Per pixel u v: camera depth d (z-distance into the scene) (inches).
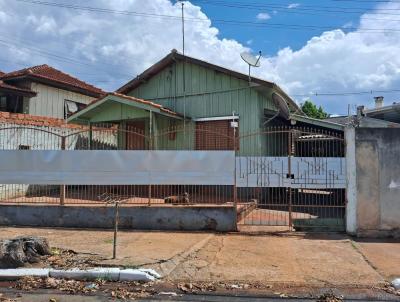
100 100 555.8
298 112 677.9
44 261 274.1
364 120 668.7
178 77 612.4
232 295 222.7
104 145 608.7
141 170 399.5
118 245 319.6
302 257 293.3
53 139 558.6
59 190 453.1
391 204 358.9
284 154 603.8
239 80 561.6
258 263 278.1
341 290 229.8
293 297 219.6
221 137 572.1
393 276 252.4
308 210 423.2
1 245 267.4
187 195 420.8
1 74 830.5
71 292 227.5
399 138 361.7
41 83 777.6
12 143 501.0
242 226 391.9
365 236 359.9
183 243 331.0
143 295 223.0
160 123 588.4
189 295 223.3
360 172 364.5
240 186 388.2
